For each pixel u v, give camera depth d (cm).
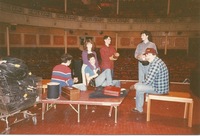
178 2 2253
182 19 2102
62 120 466
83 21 2123
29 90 430
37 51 2002
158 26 2167
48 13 1847
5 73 398
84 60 532
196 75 670
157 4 2412
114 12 2434
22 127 427
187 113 514
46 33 2069
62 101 433
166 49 2306
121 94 469
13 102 403
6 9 1455
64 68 483
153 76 466
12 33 1747
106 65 598
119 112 519
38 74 1470
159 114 506
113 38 2344
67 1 2269
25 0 1675
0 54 1597
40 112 522
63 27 2005
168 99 439
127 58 2178
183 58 2166
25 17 1636
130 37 2347
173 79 1281
